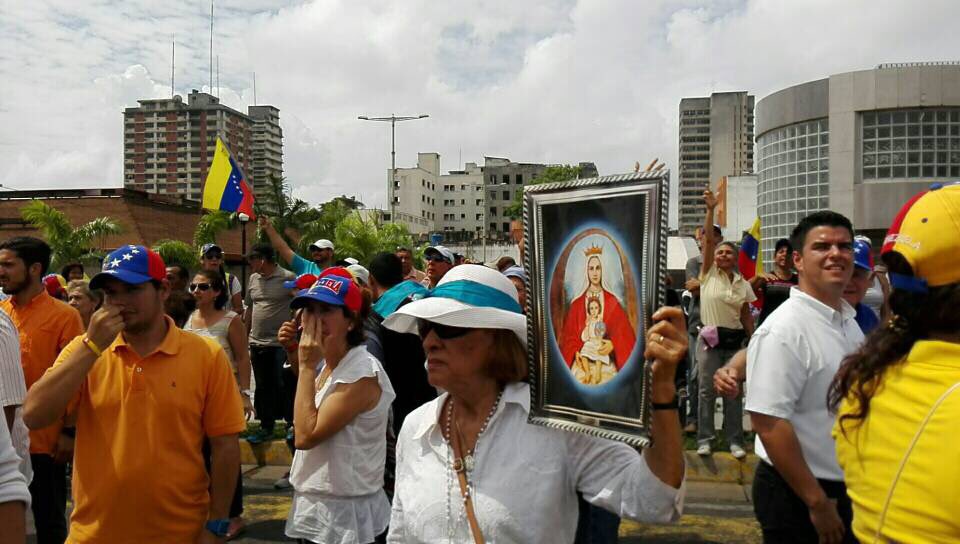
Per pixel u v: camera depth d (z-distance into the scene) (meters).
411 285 5.08
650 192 1.72
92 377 3.07
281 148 154.00
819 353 2.89
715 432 7.42
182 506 3.05
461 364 2.13
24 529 2.17
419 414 2.30
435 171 136.50
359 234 45.50
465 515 2.06
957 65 26.58
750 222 40.31
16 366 3.48
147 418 3.01
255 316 7.95
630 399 1.77
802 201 29.09
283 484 6.88
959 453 1.59
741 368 3.59
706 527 5.64
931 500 1.62
